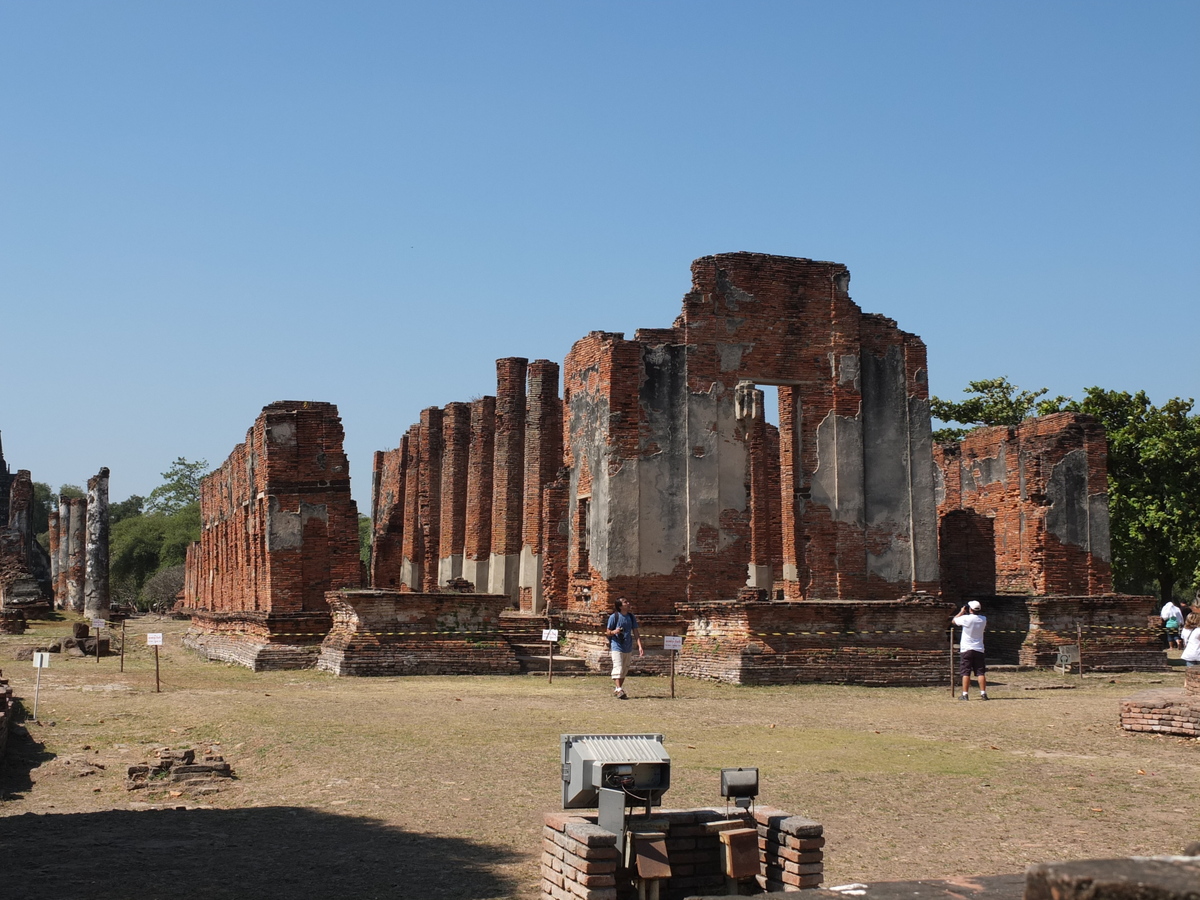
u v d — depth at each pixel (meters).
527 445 40.25
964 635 20.91
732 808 8.52
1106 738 15.70
